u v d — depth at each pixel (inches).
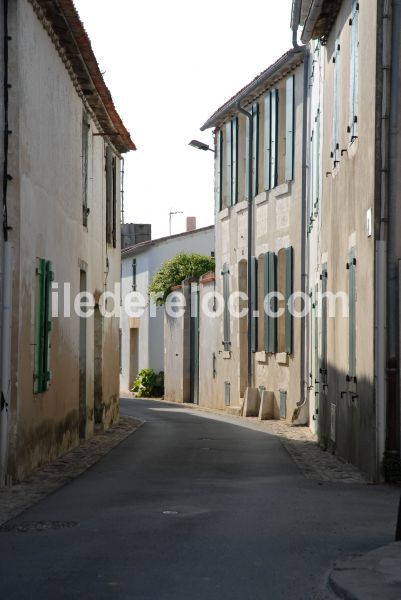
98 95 809.5
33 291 572.4
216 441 820.6
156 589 274.7
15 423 524.1
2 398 514.3
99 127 904.9
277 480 535.8
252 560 313.1
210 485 511.5
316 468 601.6
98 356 935.0
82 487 504.7
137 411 1336.1
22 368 539.2
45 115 614.5
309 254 964.0
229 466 617.0
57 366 669.3
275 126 1109.7
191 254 1724.9
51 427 643.5
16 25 526.0
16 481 527.5
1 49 520.7
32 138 568.1
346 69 644.7
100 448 749.9
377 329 511.2
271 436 879.7
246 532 362.9
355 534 358.6
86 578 288.7
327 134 764.0
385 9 515.8
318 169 853.2
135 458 670.5
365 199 547.8
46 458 625.6
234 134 1268.5
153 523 384.5
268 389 1143.0
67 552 327.6
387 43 515.8
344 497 460.4
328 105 757.9
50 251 635.5
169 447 760.3
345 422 637.9
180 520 391.5
